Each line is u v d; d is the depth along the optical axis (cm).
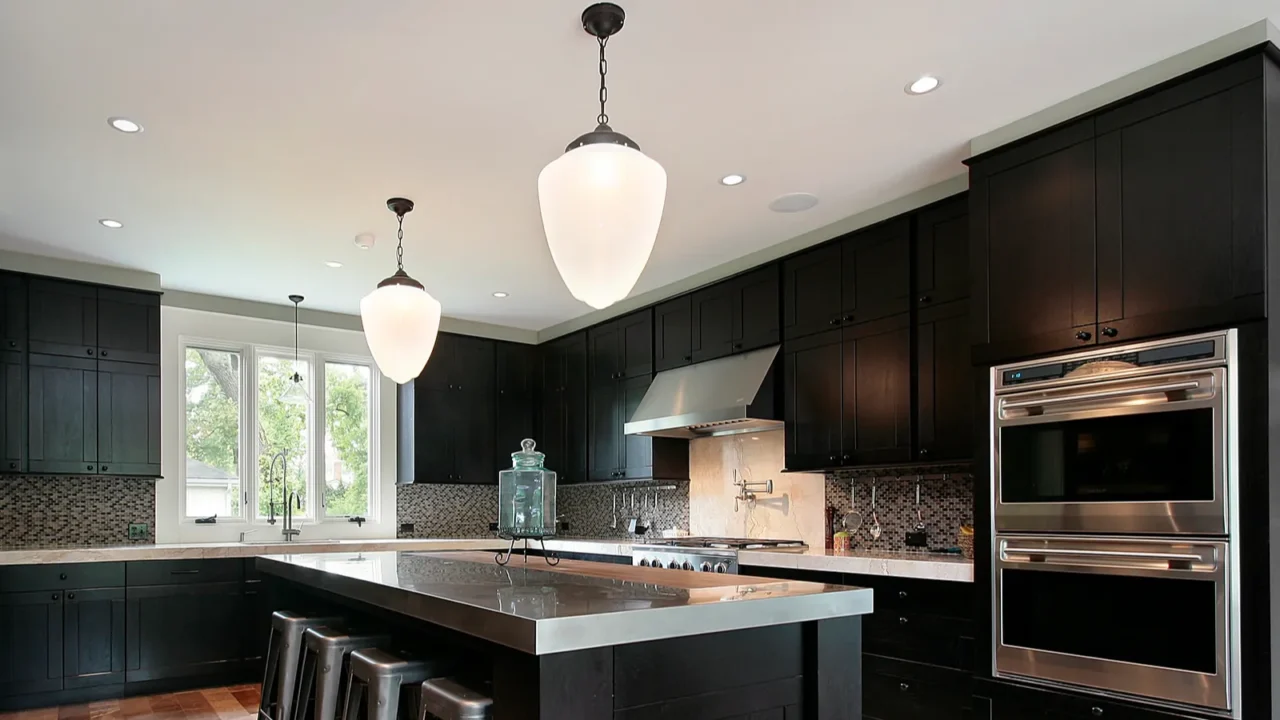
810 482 516
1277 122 272
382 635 324
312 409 657
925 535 441
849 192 417
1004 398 332
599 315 668
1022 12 262
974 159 354
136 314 554
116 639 498
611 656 195
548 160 373
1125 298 296
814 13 261
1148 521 283
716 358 541
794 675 230
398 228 464
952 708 353
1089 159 312
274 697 394
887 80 305
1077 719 297
